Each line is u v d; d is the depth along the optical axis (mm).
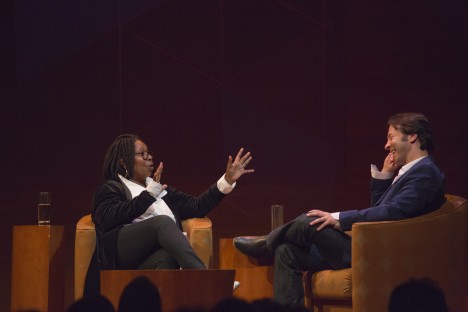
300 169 12016
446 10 11938
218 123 12094
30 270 9008
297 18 12125
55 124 12070
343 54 12055
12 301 9180
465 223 7656
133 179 8859
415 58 11969
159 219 7953
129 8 12195
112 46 12164
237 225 12016
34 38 12109
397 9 12000
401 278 7285
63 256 9461
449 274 7480
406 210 7512
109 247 8117
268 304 4965
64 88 12109
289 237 7824
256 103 12094
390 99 11992
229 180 8977
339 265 7668
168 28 12180
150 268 7926
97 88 12125
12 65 12086
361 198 11930
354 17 12055
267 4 12156
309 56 12102
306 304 7938
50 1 12148
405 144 8000
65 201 12000
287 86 12086
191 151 12070
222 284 7211
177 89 12148
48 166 12039
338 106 12031
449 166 11867
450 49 11930
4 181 12008
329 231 7684
